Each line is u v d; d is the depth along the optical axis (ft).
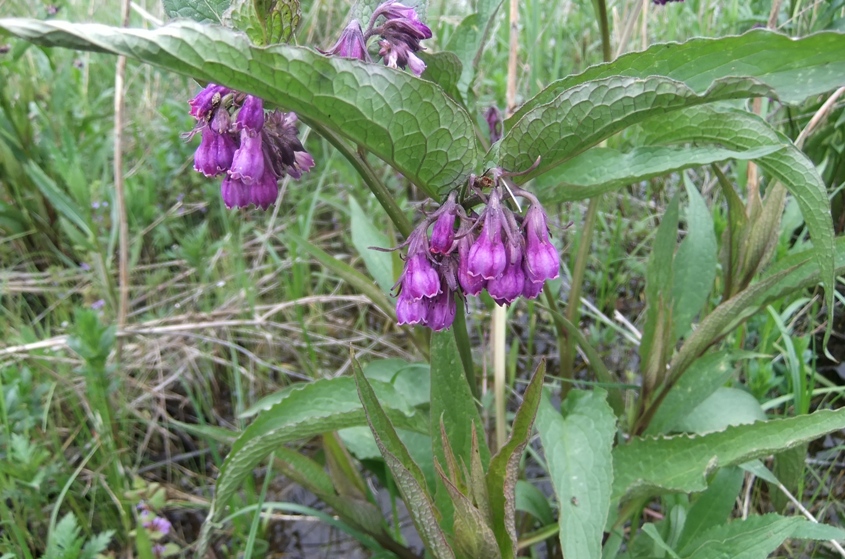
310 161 0.68
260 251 1.43
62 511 0.97
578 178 0.73
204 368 1.22
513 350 1.10
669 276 0.86
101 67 1.85
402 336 1.30
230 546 1.00
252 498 0.95
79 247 1.30
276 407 0.75
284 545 1.01
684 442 0.74
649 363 0.86
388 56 0.67
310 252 0.91
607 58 0.87
